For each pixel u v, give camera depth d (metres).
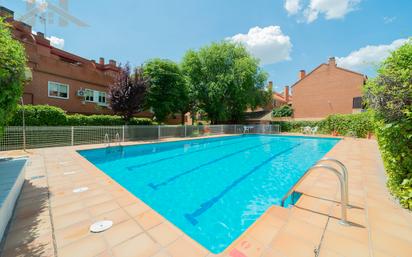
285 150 11.87
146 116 21.88
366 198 3.21
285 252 1.94
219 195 4.90
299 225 2.43
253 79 24.00
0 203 2.25
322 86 25.50
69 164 5.92
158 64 16.78
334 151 8.95
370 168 5.50
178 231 2.38
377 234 2.20
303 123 22.80
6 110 3.08
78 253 1.96
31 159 6.62
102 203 3.15
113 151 10.10
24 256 1.89
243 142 15.88
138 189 5.30
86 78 16.28
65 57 20.30
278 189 5.30
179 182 5.88
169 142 13.20
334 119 19.67
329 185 3.92
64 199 3.30
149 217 2.71
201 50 23.05
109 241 2.16
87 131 10.70
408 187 2.75
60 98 14.39
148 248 2.05
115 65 25.92
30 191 3.65
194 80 22.20
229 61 23.12
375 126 4.01
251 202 4.49
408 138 2.65
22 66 3.21
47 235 2.25
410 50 2.83
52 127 9.50
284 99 39.12
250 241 2.12
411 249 1.95
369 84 3.32
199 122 29.28
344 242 2.07
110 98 13.37
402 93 2.54
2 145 8.15
